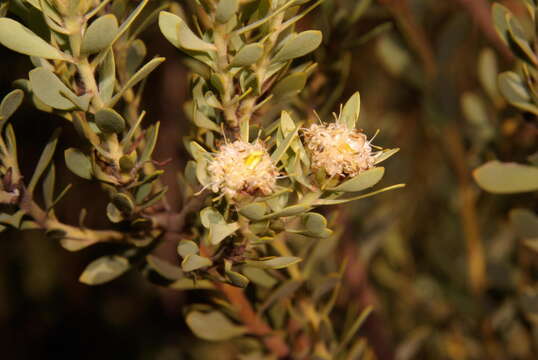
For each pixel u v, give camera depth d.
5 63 0.44
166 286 0.27
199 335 0.27
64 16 0.22
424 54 0.34
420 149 0.41
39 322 0.52
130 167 0.23
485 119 0.33
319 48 0.28
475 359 0.35
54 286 0.51
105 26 0.22
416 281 0.37
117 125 0.23
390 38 0.35
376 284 0.39
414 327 0.37
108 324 0.52
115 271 0.26
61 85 0.22
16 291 0.51
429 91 0.34
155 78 0.46
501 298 0.34
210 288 0.27
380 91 0.43
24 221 0.25
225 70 0.23
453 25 0.34
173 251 0.33
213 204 0.23
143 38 0.43
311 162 0.23
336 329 0.34
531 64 0.26
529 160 0.27
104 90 0.23
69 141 0.47
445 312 0.36
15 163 0.24
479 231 0.34
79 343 0.52
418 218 0.40
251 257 0.24
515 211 0.28
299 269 0.29
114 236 0.25
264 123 0.26
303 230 0.23
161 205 0.26
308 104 0.28
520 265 0.34
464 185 0.34
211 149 0.24
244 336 0.28
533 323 0.33
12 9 0.23
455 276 0.36
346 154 0.23
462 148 0.34
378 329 0.34
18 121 0.46
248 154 0.23
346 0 0.31
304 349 0.28
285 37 0.24
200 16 0.25
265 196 0.23
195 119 0.23
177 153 0.44
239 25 0.23
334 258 0.34
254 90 0.23
